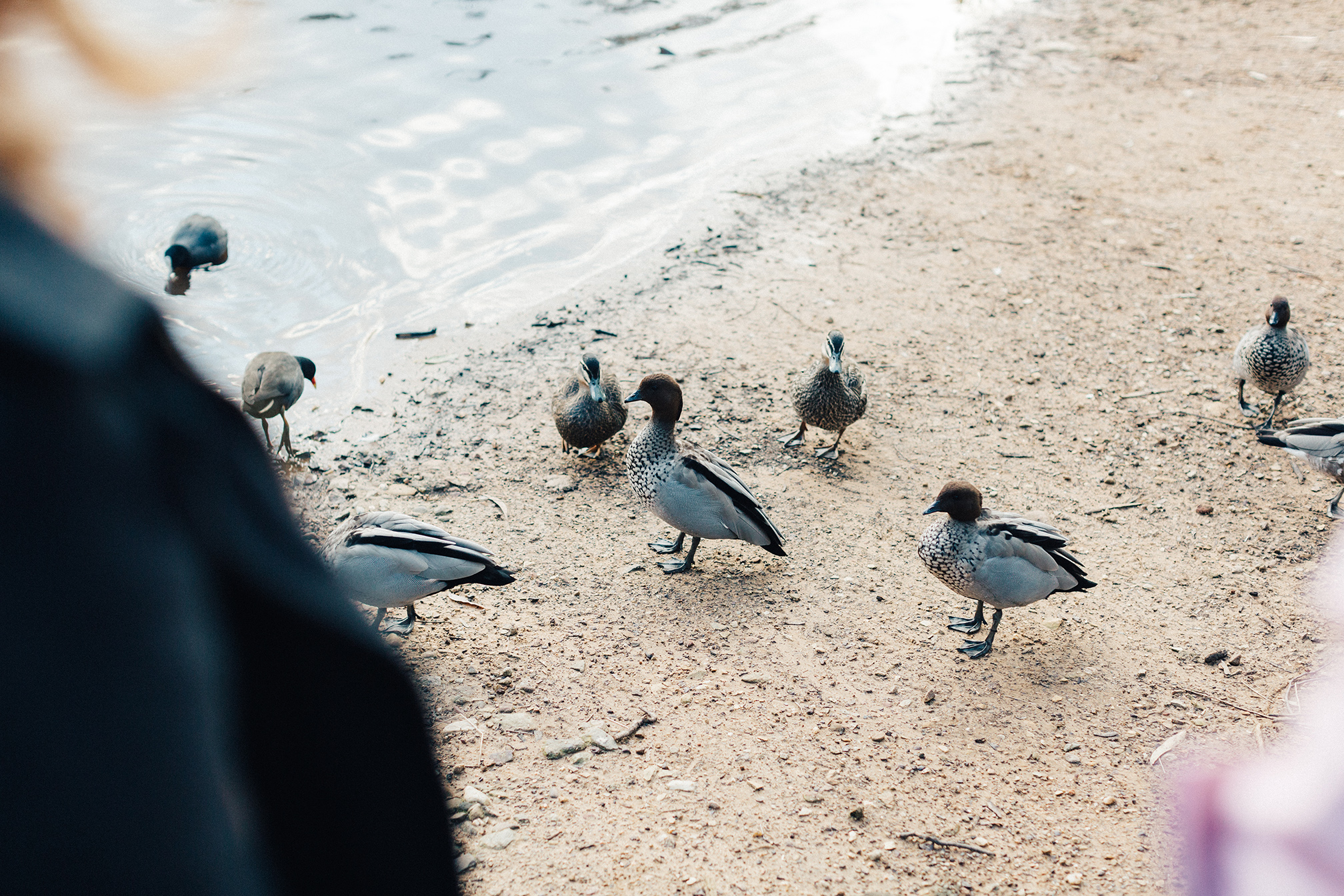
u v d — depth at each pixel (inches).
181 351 28.0
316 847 32.9
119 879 24.1
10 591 22.8
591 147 479.8
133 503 24.6
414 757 32.9
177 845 24.7
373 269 389.4
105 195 414.9
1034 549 223.0
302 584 29.5
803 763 196.1
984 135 506.6
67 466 23.1
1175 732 207.8
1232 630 238.1
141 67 24.5
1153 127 512.7
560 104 513.7
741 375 336.8
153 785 24.3
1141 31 634.8
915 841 177.9
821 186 456.8
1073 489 288.5
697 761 195.6
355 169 448.5
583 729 202.8
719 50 586.9
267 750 31.7
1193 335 359.3
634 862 169.5
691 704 211.9
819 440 308.7
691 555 255.9
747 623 238.4
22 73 23.7
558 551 262.2
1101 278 392.2
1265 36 620.7
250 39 26.5
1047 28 641.0
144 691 24.2
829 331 359.9
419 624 233.0
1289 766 36.8
